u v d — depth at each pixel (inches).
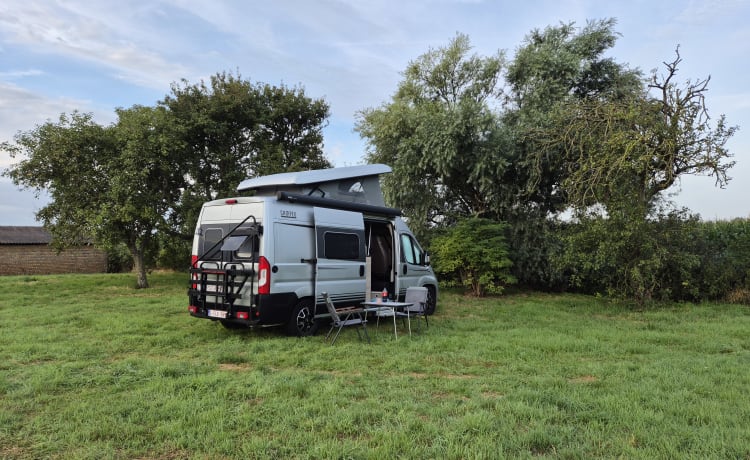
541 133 566.9
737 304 511.8
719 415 171.6
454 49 686.5
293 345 294.7
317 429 160.6
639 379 224.7
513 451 143.3
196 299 330.6
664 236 482.9
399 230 420.2
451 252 590.6
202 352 279.7
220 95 680.4
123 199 585.3
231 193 676.7
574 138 519.5
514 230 637.9
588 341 313.4
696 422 168.7
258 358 262.1
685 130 458.6
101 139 594.9
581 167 494.6
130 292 593.9
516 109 662.5
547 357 271.9
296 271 321.7
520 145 604.1
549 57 618.5
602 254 466.3
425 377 230.2
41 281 730.2
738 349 298.2
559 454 140.5
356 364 253.0
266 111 742.5
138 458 140.6
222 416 169.6
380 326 376.8
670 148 447.8
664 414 174.7
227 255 321.1
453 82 706.2
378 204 417.4
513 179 641.6
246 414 169.3
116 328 346.3
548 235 615.2
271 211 310.5
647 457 138.0
